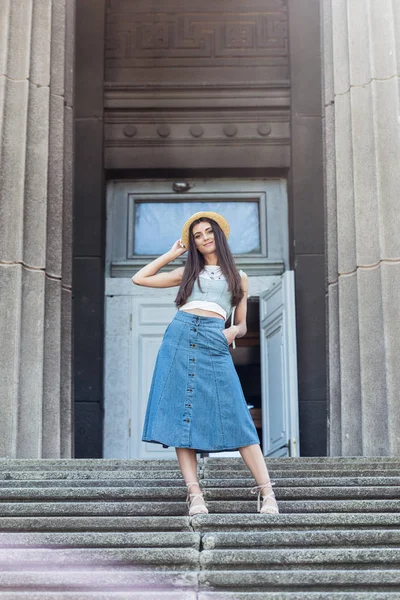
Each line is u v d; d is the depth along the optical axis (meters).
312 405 12.42
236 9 13.96
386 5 9.33
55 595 4.17
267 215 13.55
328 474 6.41
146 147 13.45
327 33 9.75
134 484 6.06
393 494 5.77
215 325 5.48
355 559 4.53
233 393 5.36
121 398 12.81
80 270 12.88
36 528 5.09
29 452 8.18
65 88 9.66
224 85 13.59
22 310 8.52
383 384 8.31
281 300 12.26
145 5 13.95
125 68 13.66
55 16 9.63
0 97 9.03
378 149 8.93
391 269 8.59
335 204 9.20
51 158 9.16
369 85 9.16
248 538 4.74
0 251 8.62
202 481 5.96
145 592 4.24
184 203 13.68
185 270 5.64
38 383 8.38
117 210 13.55
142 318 13.13
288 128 13.52
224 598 4.17
